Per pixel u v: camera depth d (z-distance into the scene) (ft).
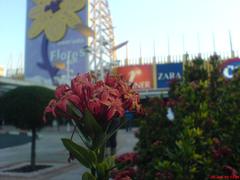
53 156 49.70
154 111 14.90
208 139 10.28
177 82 14.39
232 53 108.47
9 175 32.68
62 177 32.07
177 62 128.06
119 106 5.35
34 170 35.19
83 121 5.44
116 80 5.87
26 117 34.17
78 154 5.42
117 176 9.24
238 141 11.05
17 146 66.23
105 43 100.89
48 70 162.20
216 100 12.76
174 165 9.84
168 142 13.10
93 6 155.02
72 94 5.46
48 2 167.84
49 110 5.64
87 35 148.56
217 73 13.53
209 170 9.88
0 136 87.35
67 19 159.33
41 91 35.04
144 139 14.80
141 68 131.64
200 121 10.64
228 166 10.21
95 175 5.47
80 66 152.46
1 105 35.09
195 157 9.74
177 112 11.75
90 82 5.63
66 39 158.71
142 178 13.07
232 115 11.59
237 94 12.28
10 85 95.91
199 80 12.62
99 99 5.32
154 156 13.29
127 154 14.08
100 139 5.44
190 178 9.55
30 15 172.14
